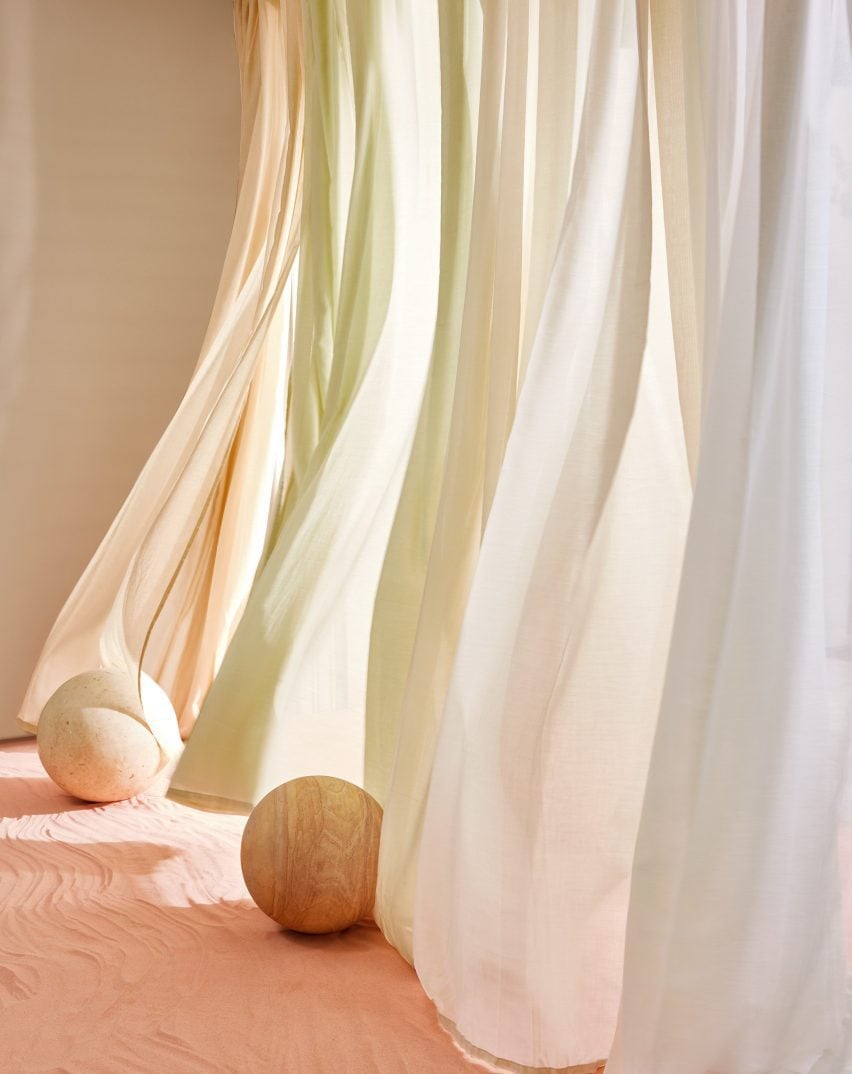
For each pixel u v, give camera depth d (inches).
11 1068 79.7
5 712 196.2
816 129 77.5
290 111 176.9
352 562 143.9
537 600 90.6
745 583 76.5
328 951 103.7
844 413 77.6
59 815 148.0
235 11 204.7
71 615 181.8
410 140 146.9
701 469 77.5
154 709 156.0
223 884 122.6
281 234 174.9
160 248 209.6
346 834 105.7
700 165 90.9
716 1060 73.3
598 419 91.4
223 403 166.1
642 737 90.6
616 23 96.3
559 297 94.7
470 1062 82.9
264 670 140.0
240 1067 80.7
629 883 88.0
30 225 196.9
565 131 108.0
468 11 128.3
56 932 107.1
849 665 76.0
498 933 85.7
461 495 110.4
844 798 75.5
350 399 150.9
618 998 85.1
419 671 107.6
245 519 185.3
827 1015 73.4
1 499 195.2
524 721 89.0
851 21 77.0
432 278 145.3
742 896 74.0
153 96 208.4
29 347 197.0
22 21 195.6
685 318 91.9
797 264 77.2
